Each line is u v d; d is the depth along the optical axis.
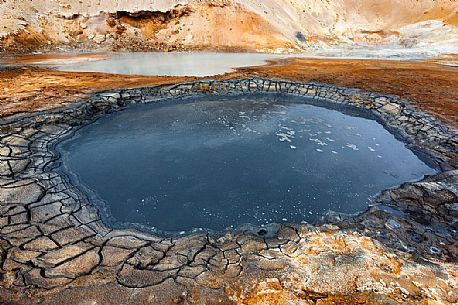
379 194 6.04
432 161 7.32
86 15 24.70
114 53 22.17
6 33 20.83
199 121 9.34
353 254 4.13
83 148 7.57
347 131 9.02
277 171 6.77
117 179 6.31
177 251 4.37
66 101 9.33
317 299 3.39
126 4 25.95
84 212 5.23
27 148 6.99
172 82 11.88
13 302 3.37
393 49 29.42
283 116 9.99
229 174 6.60
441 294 3.46
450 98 10.59
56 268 3.91
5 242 4.31
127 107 10.23
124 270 3.92
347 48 29.78
